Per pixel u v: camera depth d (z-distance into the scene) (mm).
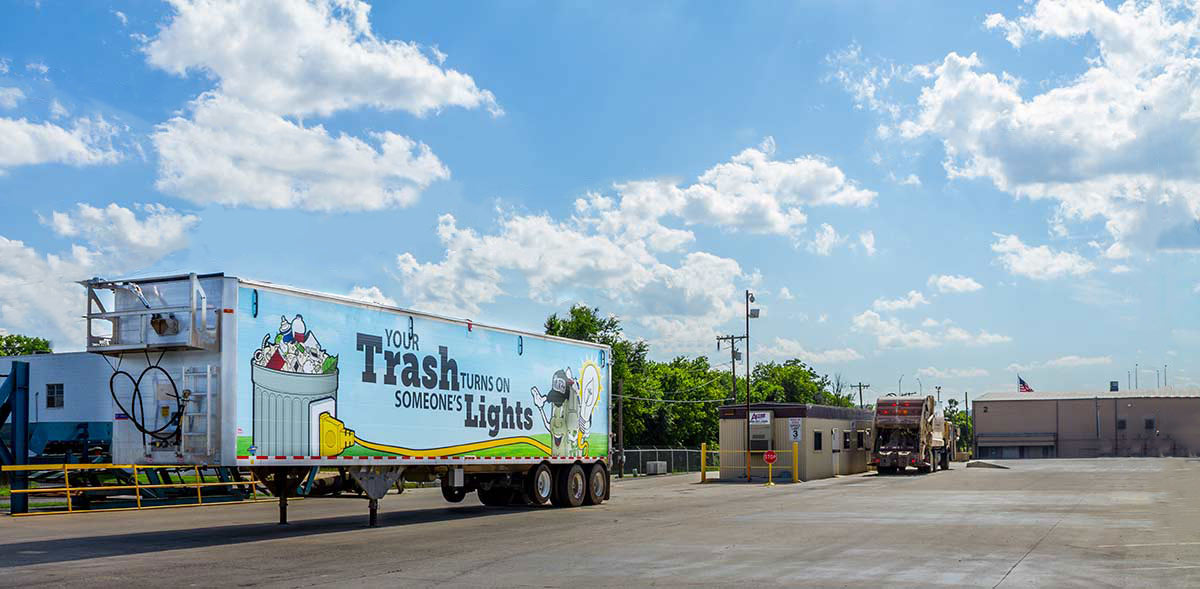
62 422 49531
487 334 23875
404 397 20891
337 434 18984
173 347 16812
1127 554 14797
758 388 128625
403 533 18969
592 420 28328
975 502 27609
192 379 16922
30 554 15570
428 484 41688
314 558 14797
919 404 54188
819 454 49125
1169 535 17703
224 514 25406
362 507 27984
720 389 117562
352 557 14906
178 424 16828
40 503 28094
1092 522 20547
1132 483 38969
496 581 12289
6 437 45469
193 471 20531
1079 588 11547
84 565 14102
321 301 18844
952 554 14883
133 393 17344
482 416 23469
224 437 16656
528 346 25531
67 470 22234
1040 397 119188
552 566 13703
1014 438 117875
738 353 69312
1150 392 120312
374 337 20156
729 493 35438
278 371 17734
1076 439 115812
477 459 23203
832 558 14469
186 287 16922
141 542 17453
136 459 17234
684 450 70812
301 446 18109
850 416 54625
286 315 18016
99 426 48688
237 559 14719
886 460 53688
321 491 19891
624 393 91312
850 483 42719
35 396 50312
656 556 14836
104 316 17219
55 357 50219
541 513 24359
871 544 16422
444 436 22078
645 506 27281
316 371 18578
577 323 102875
